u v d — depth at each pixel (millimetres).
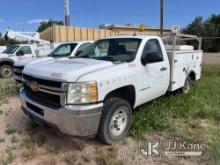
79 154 3314
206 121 4520
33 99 3477
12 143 3670
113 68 3549
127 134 3820
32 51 11477
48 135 3898
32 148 3477
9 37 16609
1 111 5160
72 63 3750
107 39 4797
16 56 10938
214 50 42250
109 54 4441
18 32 16906
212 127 4207
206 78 8852
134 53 4090
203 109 4910
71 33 19109
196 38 7336
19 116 4883
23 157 3266
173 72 5176
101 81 3215
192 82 6695
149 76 4273
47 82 3234
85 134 3143
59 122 3100
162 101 5379
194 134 3895
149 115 4512
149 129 4082
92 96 3102
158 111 4777
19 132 4055
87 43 8234
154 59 4102
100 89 3191
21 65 6445
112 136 3529
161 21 16297
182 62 5672
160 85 4727
